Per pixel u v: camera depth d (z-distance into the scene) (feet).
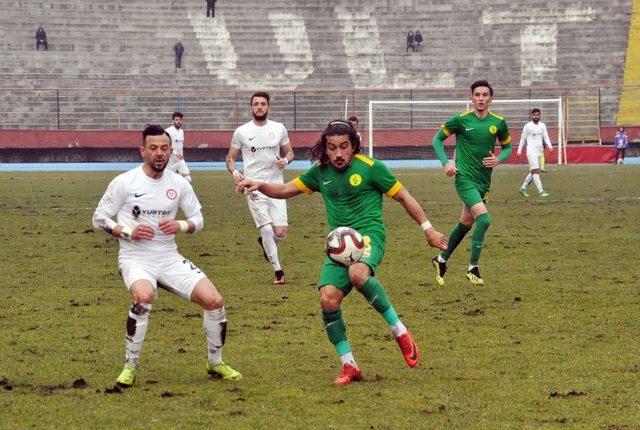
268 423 47.19
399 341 57.06
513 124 409.90
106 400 51.80
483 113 94.79
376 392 53.52
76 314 78.23
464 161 94.43
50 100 400.06
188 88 417.90
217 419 47.96
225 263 109.60
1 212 170.40
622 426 46.60
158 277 57.00
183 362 61.57
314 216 168.04
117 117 403.13
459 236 92.27
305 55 432.66
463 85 424.46
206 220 159.12
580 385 54.95
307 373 58.59
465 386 54.90
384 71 428.15
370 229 57.41
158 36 432.25
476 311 79.10
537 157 202.39
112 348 65.67
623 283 92.84
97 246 124.47
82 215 165.48
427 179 261.03
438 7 446.60
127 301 84.58
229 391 54.03
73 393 53.31
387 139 374.63
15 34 416.87
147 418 48.14
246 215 168.04
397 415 48.65
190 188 58.03
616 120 400.88
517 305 81.92
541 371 58.54
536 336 69.26
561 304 82.02
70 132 362.94
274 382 56.13
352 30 441.68
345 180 57.36
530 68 424.46
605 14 434.71
